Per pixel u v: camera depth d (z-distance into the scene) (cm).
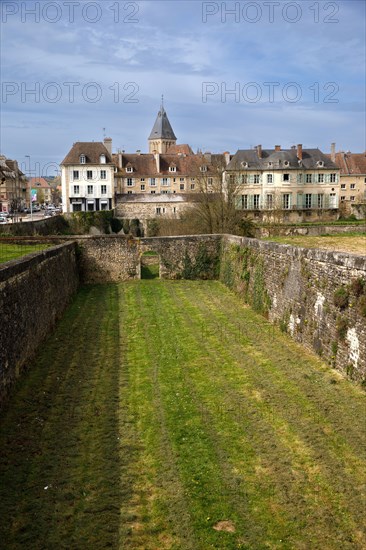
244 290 1908
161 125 10031
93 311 1775
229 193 3688
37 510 627
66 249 1945
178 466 733
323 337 1172
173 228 4306
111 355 1256
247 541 580
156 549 568
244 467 731
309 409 912
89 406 940
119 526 602
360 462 738
